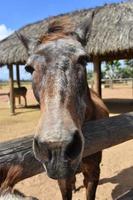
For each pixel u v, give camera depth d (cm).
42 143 60
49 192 152
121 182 158
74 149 62
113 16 344
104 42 321
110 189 151
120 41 312
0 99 641
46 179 166
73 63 76
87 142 84
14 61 389
